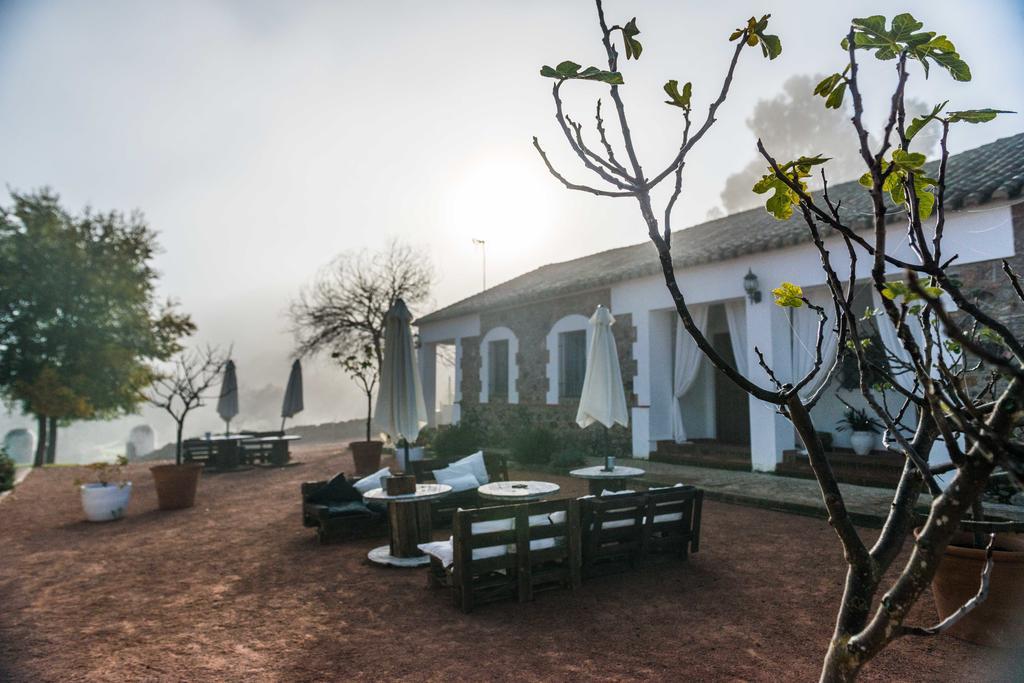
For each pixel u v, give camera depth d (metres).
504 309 16.14
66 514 9.02
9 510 9.37
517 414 15.45
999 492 6.62
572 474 7.64
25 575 5.77
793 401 1.65
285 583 5.37
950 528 1.36
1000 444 1.22
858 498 7.67
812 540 6.26
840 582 4.95
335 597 4.96
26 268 17.14
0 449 12.17
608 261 16.03
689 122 1.67
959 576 3.71
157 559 6.29
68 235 18.28
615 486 8.27
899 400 9.37
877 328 8.79
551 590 4.91
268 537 7.21
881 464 8.76
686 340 11.77
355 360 17.72
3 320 17.05
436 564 5.08
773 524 6.98
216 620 4.49
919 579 1.38
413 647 3.92
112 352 17.95
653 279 11.79
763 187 1.69
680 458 11.18
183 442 14.74
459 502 7.52
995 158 8.91
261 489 11.12
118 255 19.17
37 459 17.02
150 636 4.21
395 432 7.23
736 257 10.20
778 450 9.80
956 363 2.15
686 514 5.64
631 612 4.42
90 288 17.83
